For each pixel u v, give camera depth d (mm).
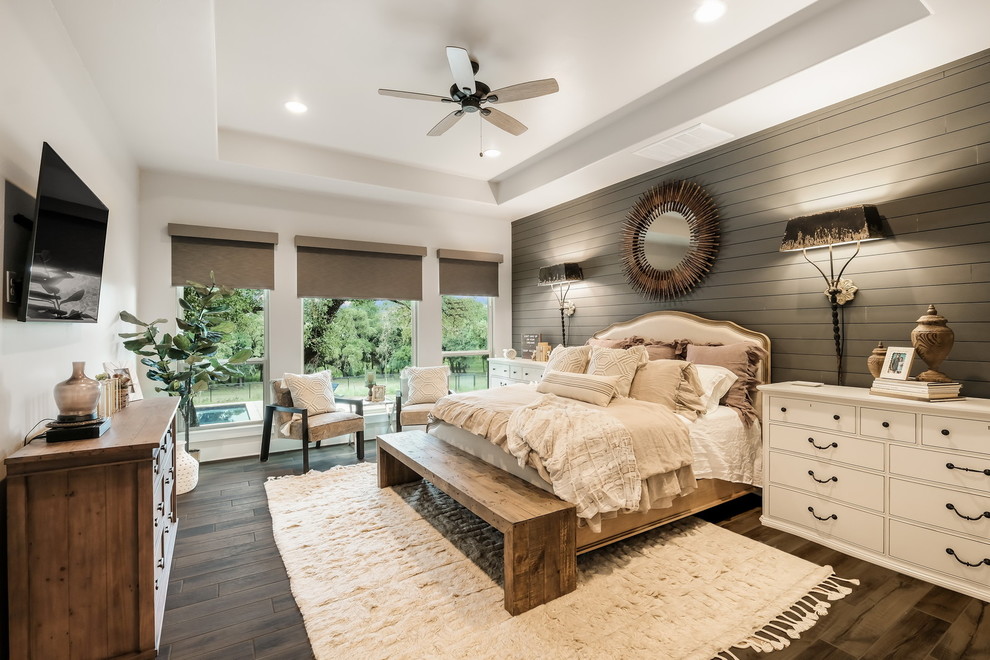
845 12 2393
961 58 2457
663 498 2500
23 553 1533
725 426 2973
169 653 1768
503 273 6148
